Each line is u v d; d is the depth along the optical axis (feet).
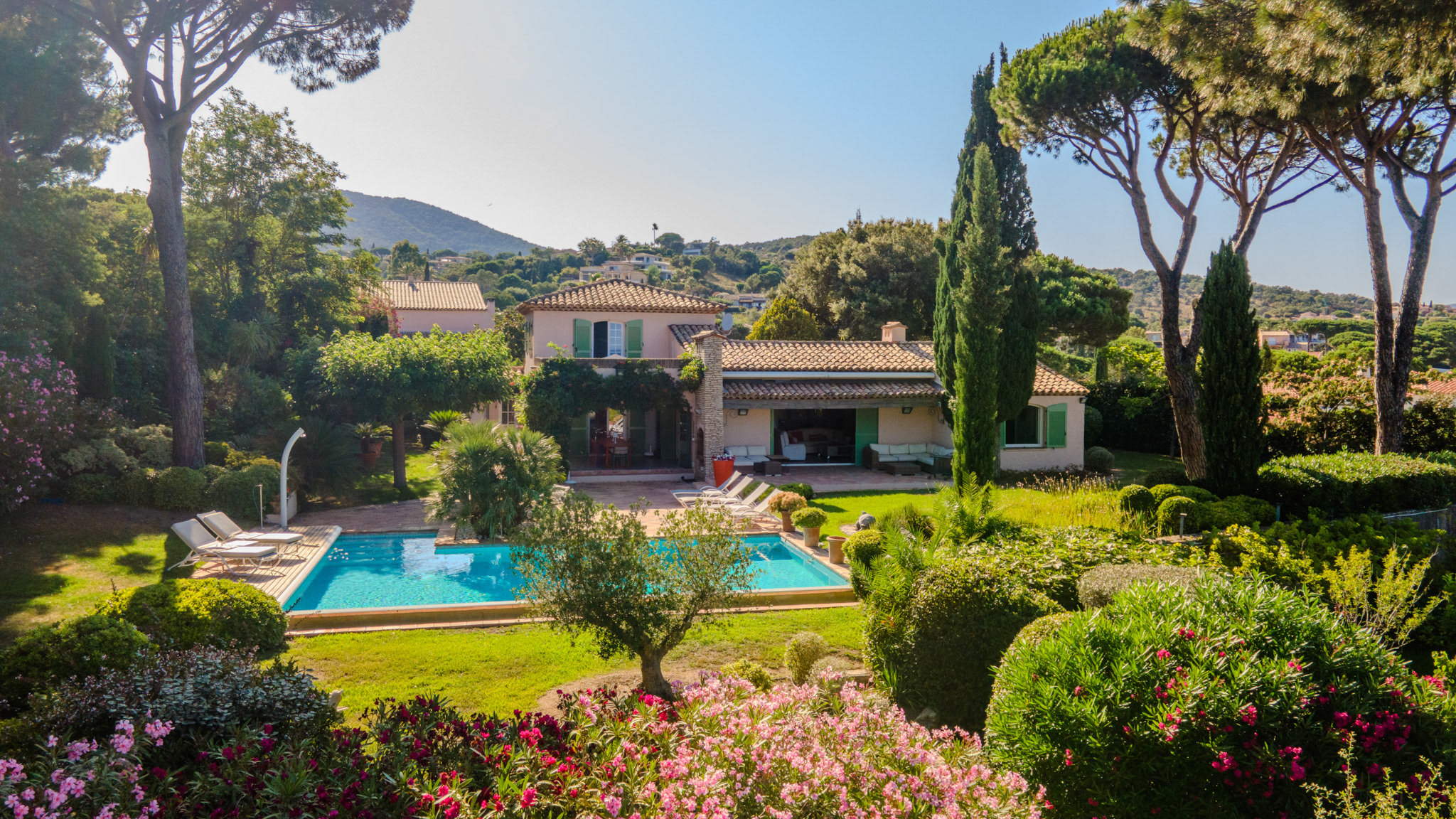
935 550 27.32
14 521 44.04
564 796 13.42
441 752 15.19
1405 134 51.60
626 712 17.03
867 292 126.00
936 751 14.76
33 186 54.80
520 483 52.85
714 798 12.21
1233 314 45.93
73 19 52.95
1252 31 42.88
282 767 13.91
